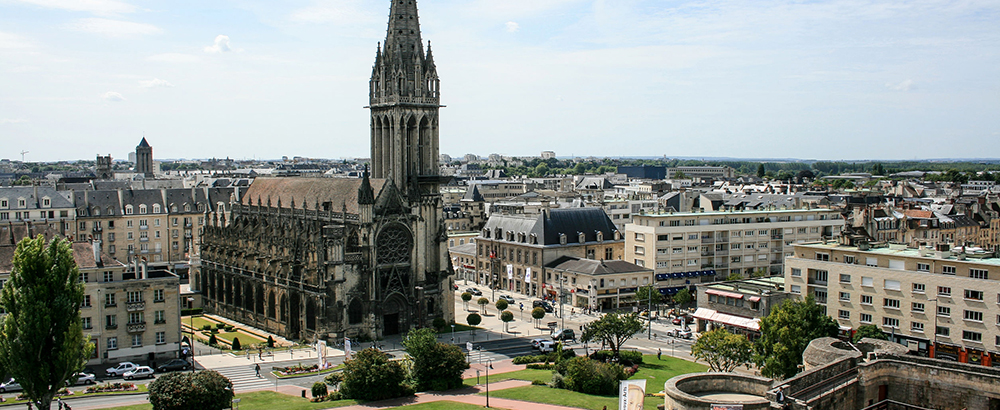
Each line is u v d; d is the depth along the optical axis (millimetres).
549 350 145500
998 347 120562
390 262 162750
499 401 104875
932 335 128500
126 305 131500
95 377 120688
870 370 71875
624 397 68688
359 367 107438
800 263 149375
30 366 92062
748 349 113125
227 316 189250
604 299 192000
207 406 90938
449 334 163625
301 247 159875
